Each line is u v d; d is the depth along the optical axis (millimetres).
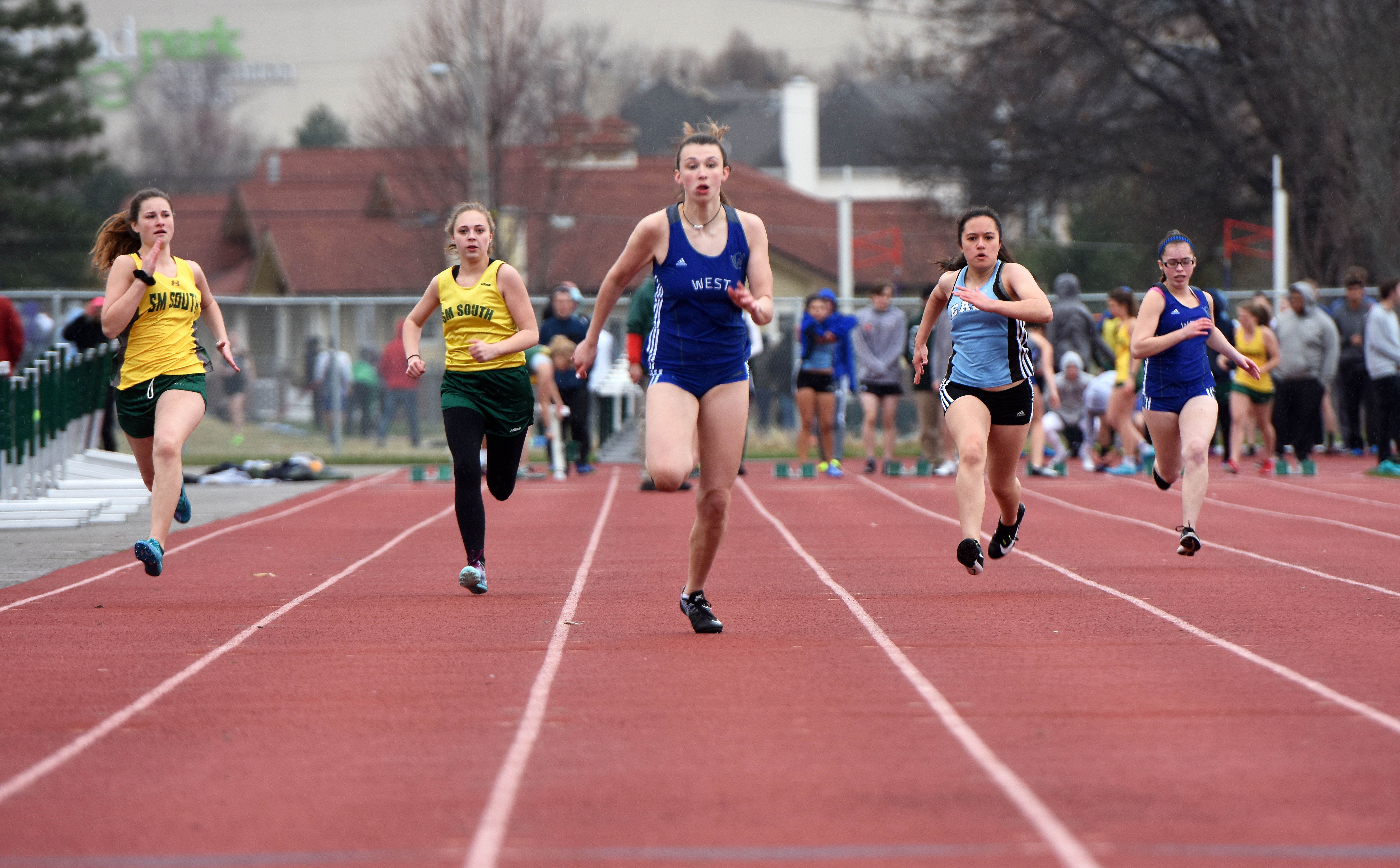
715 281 21500
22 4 167000
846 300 81875
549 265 144250
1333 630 23656
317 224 146500
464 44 138875
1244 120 117062
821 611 26109
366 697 19125
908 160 127625
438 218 139125
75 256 163375
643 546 37094
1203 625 24234
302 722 17719
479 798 14398
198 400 28109
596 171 159500
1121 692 18953
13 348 47281
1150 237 128000
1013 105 121562
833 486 56406
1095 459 63875
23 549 37375
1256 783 14664
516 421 28531
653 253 21766
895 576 30906
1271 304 82938
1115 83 118375
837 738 16641
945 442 61625
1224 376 62500
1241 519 42375
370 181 158375
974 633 23578
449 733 17078
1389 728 16969
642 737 16797
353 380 80125
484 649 22469
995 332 25688
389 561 34594
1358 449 69125
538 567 33000
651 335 22156
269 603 27656
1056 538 38031
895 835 13078
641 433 61750
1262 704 18250
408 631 24266
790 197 171750
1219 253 123125
